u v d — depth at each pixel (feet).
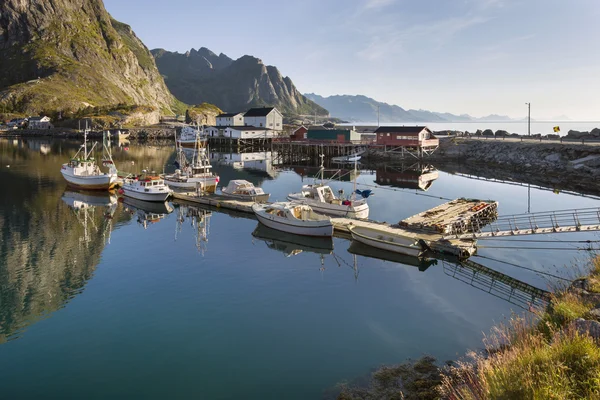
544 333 41.88
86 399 47.14
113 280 82.33
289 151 339.57
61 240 108.37
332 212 128.98
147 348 57.72
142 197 156.15
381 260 93.40
